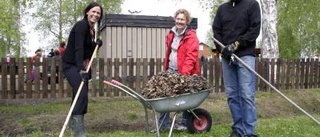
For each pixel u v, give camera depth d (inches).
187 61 247.1
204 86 226.5
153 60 452.1
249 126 219.5
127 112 350.3
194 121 251.3
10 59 419.2
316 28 981.2
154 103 217.6
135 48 561.3
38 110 357.1
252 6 216.5
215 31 229.0
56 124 306.8
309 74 548.7
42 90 427.8
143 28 565.0
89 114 342.3
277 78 514.3
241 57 218.2
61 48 668.1
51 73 427.2
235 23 219.1
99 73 437.1
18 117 331.9
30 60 423.8
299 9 825.5
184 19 250.1
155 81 226.5
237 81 226.8
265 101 446.0
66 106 378.6
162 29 573.9
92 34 219.1
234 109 227.3
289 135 248.2
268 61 508.7
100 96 437.7
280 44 1236.5
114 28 552.1
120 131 284.8
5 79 419.2
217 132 253.6
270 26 538.6
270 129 268.7
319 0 794.2
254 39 214.8
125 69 445.7
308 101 483.5
